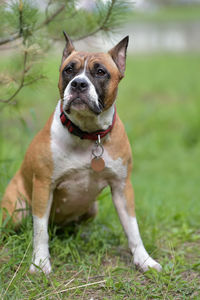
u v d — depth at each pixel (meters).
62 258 3.50
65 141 3.29
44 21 3.85
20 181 3.85
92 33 3.92
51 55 3.98
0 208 3.78
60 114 3.32
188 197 6.05
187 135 9.38
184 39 24.84
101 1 3.79
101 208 4.41
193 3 49.88
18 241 3.43
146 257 3.37
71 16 3.88
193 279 3.19
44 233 3.30
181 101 11.96
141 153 8.68
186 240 4.06
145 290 2.94
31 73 3.63
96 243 3.65
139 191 5.80
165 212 4.70
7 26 3.69
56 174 3.34
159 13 44.09
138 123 10.09
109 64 3.25
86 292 2.94
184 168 7.92
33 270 3.17
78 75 3.14
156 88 13.52
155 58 19.42
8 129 7.07
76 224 4.02
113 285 2.98
